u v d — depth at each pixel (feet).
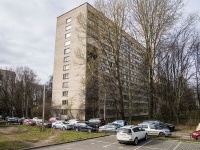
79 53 116.88
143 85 140.56
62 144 59.16
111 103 169.17
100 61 111.86
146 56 105.29
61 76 204.44
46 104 199.72
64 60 204.95
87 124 96.17
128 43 115.34
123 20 109.60
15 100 237.25
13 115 238.68
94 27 111.24
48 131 94.58
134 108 167.63
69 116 185.06
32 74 252.83
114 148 53.47
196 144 59.82
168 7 98.43
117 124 91.61
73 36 200.64
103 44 112.16
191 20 110.11
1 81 238.27
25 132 92.02
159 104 124.77
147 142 62.64
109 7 110.22
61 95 200.64
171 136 77.20
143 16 102.68
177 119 123.85
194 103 145.69
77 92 184.44
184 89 133.39
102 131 89.76
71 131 95.09
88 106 168.45
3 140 64.95
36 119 150.20
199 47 133.39
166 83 135.95
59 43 213.87
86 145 57.57
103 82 116.26
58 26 219.20
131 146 56.34
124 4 109.29
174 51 131.34
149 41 101.96
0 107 241.35
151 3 101.35
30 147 53.06
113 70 113.19
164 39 102.89
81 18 114.93
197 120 119.55
